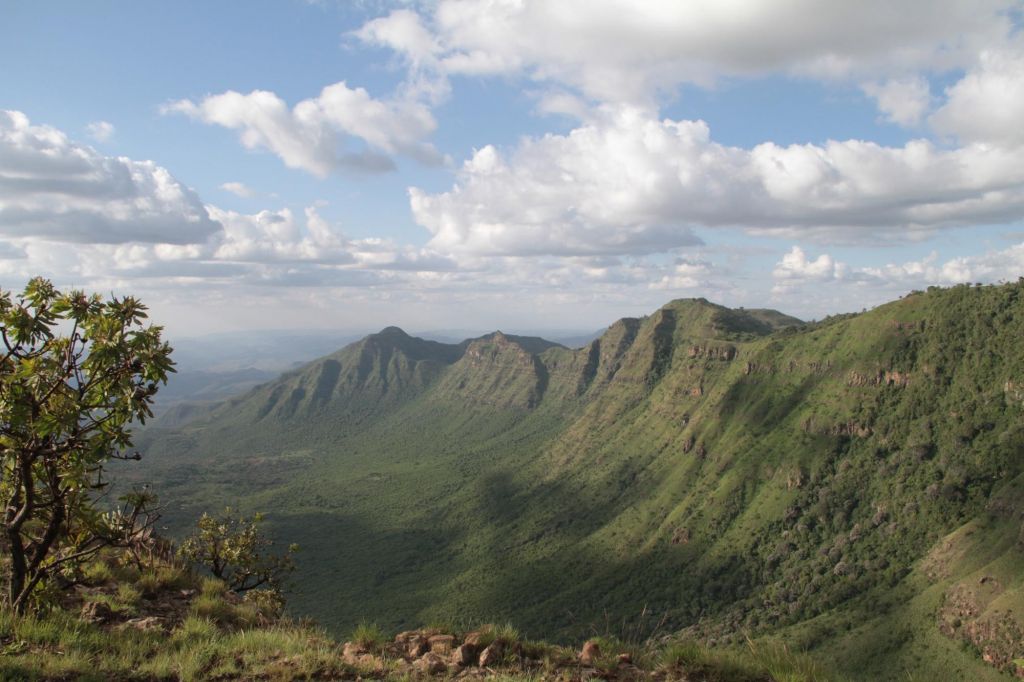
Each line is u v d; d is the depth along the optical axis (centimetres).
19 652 912
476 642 1031
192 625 1124
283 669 914
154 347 1114
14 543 1066
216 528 2197
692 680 945
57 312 1099
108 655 951
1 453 1065
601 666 972
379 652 1039
